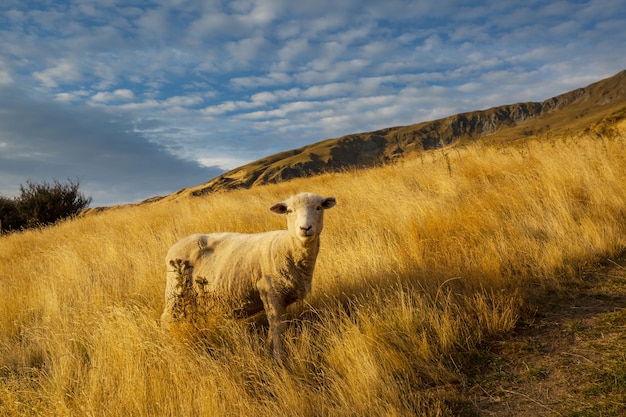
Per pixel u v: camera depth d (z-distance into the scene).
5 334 5.93
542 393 3.40
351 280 5.48
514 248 5.83
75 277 7.33
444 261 5.67
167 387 3.77
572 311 4.55
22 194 22.50
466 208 7.16
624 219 6.45
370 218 7.57
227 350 4.27
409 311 4.47
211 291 4.79
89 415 3.41
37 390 4.10
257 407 3.49
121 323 4.66
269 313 4.49
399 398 3.51
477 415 3.28
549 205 7.04
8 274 9.18
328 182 14.20
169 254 5.21
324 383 3.86
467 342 4.18
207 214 10.35
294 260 4.46
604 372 3.48
